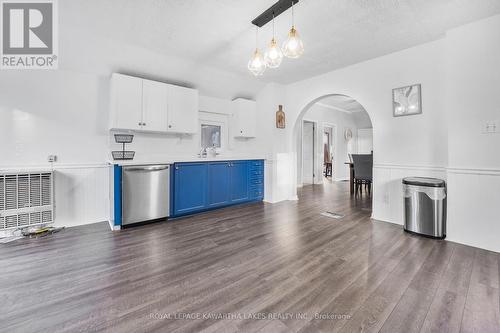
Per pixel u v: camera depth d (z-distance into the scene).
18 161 2.48
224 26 2.29
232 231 2.62
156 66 3.06
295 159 4.46
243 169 3.92
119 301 1.37
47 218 2.55
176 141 3.58
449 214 2.35
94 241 2.29
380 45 2.70
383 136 3.02
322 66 3.35
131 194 2.68
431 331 1.14
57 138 2.69
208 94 3.93
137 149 3.22
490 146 2.12
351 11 2.04
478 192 2.18
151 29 2.35
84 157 2.86
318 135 6.86
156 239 2.37
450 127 2.34
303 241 2.32
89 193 2.90
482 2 1.91
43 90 2.60
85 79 2.85
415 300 1.38
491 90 2.11
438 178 2.58
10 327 1.15
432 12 2.05
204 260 1.91
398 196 2.90
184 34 2.45
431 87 2.62
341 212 3.47
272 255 2.01
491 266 1.80
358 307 1.32
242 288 1.51
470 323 1.19
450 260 1.91
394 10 2.03
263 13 2.06
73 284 1.54
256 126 4.42
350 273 1.70
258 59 2.05
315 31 2.38
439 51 2.56
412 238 2.41
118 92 2.80
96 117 2.93
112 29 2.35
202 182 3.37
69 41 2.46
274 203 4.10
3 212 2.30
